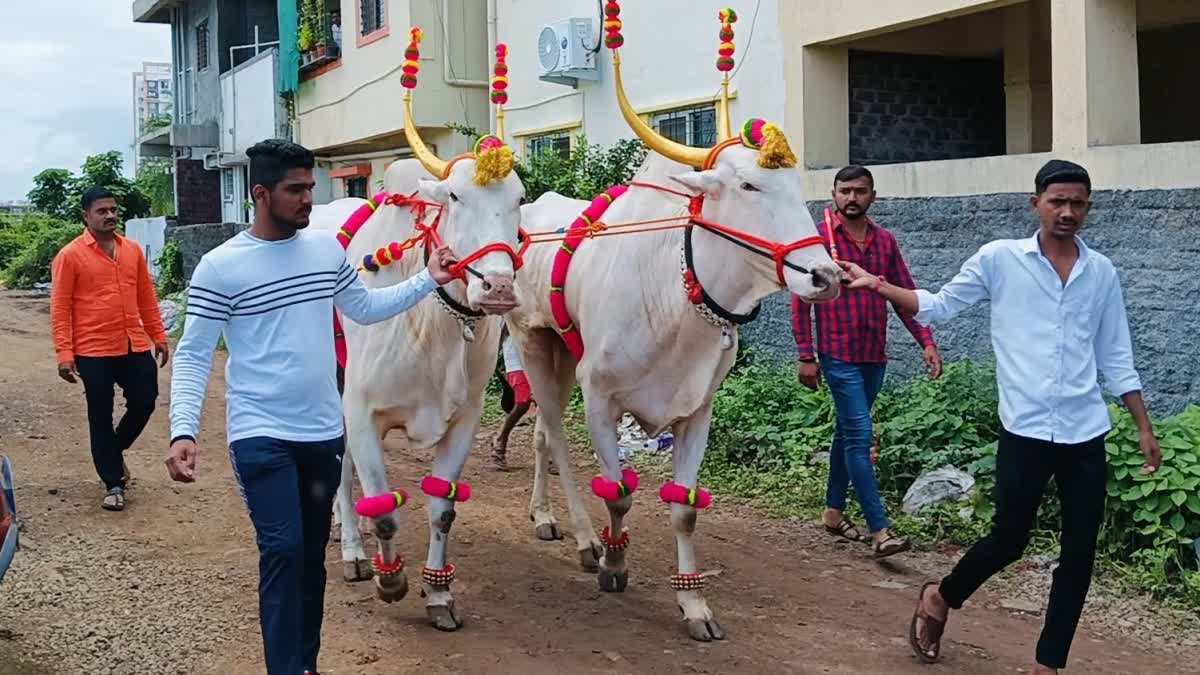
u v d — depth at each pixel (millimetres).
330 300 3992
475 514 7148
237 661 4703
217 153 23594
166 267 20672
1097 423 4309
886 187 9031
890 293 4535
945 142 10602
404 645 4895
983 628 5219
